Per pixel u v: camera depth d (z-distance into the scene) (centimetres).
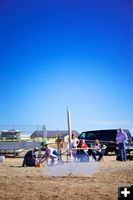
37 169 1345
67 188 833
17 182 951
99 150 1806
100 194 742
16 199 694
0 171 1273
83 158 1705
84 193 756
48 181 971
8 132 2441
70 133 1303
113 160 1881
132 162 1708
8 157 2308
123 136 1834
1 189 823
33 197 714
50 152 1474
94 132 2508
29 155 1512
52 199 690
